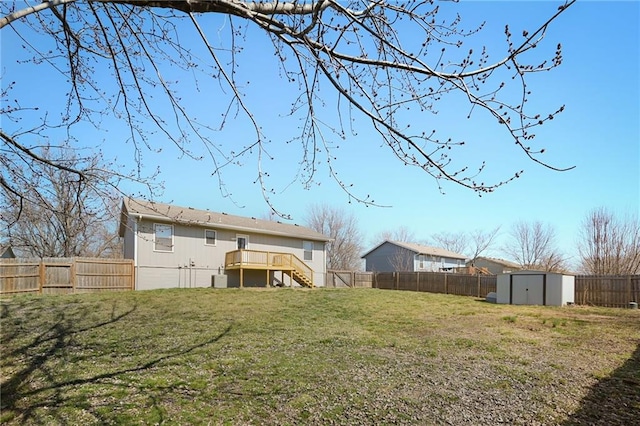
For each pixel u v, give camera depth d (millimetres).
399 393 5125
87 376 5711
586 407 4605
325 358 6777
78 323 9453
